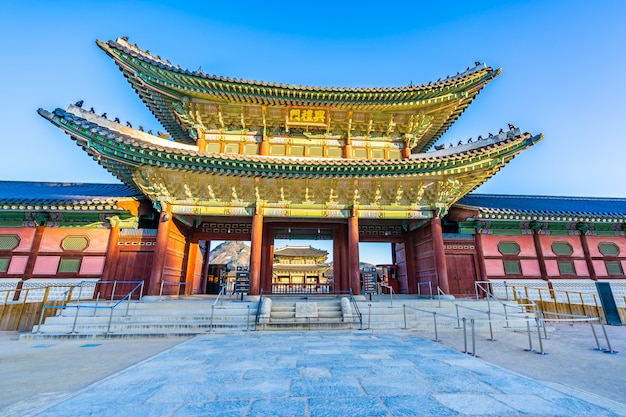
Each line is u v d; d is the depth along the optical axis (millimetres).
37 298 18141
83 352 9820
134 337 12391
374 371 7012
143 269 19016
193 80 17984
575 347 10359
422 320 15008
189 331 12961
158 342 11672
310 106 20094
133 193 22047
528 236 22922
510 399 5230
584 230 23078
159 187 18016
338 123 21172
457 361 8031
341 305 15680
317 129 21391
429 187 19516
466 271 21531
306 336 12211
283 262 58625
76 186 24734
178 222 20406
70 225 19594
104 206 18812
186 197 18797
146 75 17750
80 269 18875
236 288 21547
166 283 18016
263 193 18984
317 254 58219
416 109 20688
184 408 4848
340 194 19453
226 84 18234
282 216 19203
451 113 21719
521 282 21672
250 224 23297
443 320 15094
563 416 4535
